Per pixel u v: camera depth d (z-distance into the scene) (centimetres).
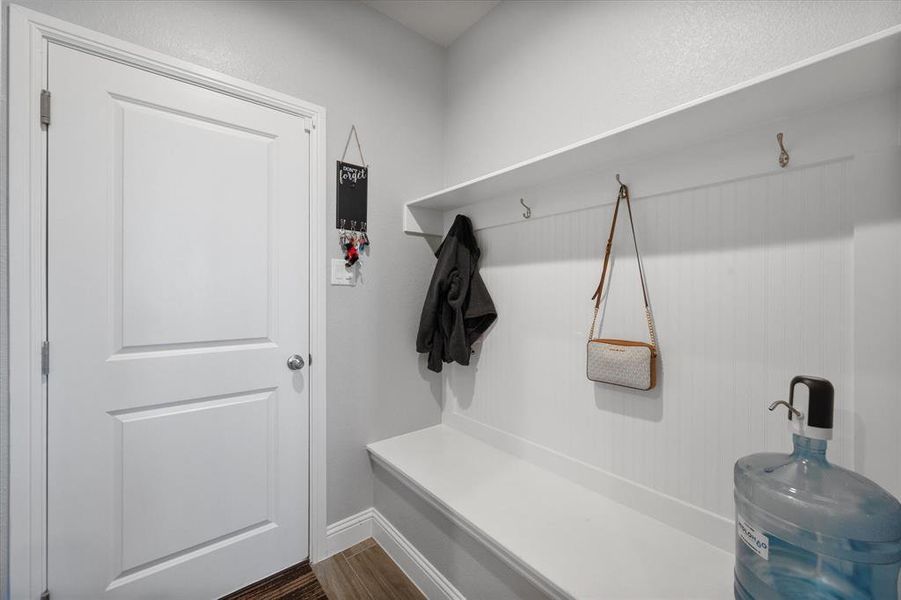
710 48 112
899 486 83
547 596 103
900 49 69
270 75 153
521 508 130
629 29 131
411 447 182
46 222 112
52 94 112
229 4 144
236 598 145
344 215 174
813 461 78
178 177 134
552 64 156
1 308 107
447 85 213
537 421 163
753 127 102
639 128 104
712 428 112
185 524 136
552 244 156
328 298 170
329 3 170
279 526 158
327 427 170
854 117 87
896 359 83
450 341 183
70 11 115
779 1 99
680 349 119
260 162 151
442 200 184
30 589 110
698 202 114
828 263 92
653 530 119
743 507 87
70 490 116
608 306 137
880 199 84
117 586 124
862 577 72
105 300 122
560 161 131
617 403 135
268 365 154
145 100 127
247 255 148
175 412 135
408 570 158
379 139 187
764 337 102
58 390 114
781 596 77
